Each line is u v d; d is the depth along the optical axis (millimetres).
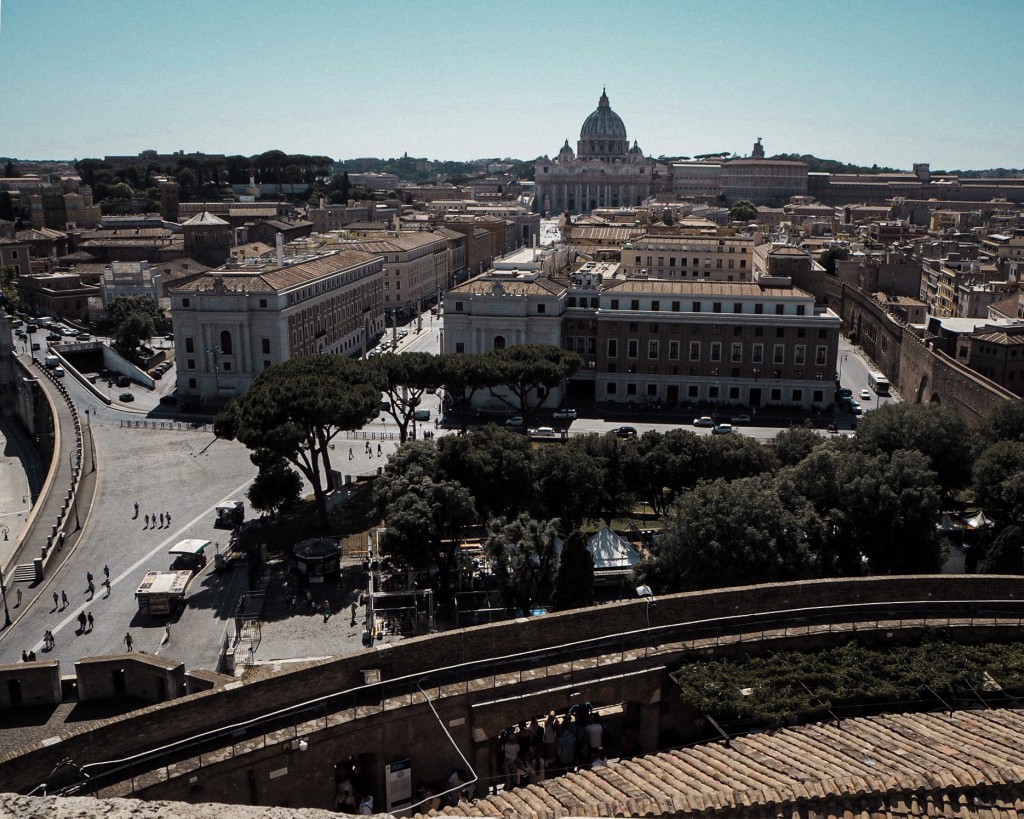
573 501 113188
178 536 128000
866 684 49156
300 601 104625
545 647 50812
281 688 44719
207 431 183750
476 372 154375
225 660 90188
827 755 42250
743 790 39094
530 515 113812
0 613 105125
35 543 124688
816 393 196875
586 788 40844
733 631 53562
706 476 117750
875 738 43969
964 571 104312
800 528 88938
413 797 45719
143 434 181625
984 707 48875
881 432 122062
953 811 38156
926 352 191000
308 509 136500
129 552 122438
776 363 196875
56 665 74438
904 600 58000
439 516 102125
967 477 120938
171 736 42156
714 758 43062
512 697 46969
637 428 185250
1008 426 132625
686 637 52594
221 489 148375
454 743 46000
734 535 82188
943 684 49156
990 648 53594
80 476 150125
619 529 124250
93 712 73500
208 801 41188
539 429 176750
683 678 49188
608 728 52438
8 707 74188
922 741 43594
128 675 75312
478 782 46812
